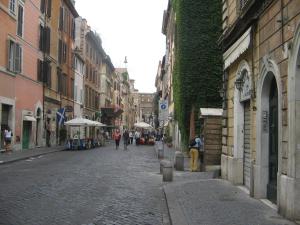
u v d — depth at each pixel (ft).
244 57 46.91
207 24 96.43
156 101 350.43
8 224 29.81
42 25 137.69
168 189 47.16
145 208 37.68
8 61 107.86
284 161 32.78
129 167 77.92
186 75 96.89
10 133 104.32
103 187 50.11
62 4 164.96
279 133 33.68
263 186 40.06
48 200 40.09
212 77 96.12
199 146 72.54
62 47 165.17
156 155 118.11
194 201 39.17
